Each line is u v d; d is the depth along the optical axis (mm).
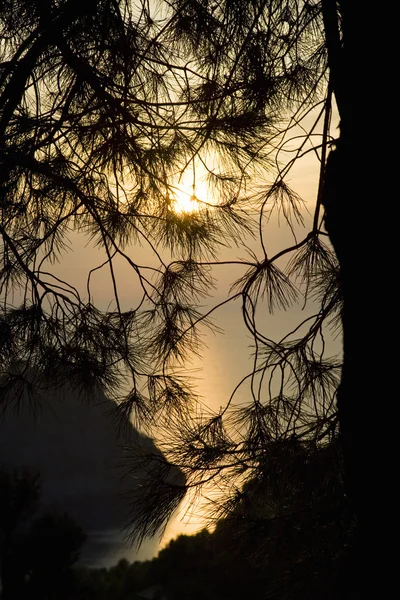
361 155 3729
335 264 4789
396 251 3598
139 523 4074
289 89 5305
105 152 5375
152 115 5543
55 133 5352
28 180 5316
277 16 5160
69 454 51500
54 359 4797
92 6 5031
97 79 5168
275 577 4422
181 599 16078
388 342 3580
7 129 5219
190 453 4207
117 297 4918
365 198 3697
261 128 5352
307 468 4121
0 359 4844
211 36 5207
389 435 3561
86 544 46625
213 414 4391
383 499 3578
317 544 4340
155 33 5430
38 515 30016
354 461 3742
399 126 3639
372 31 3727
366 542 3684
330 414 4215
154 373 4762
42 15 4996
